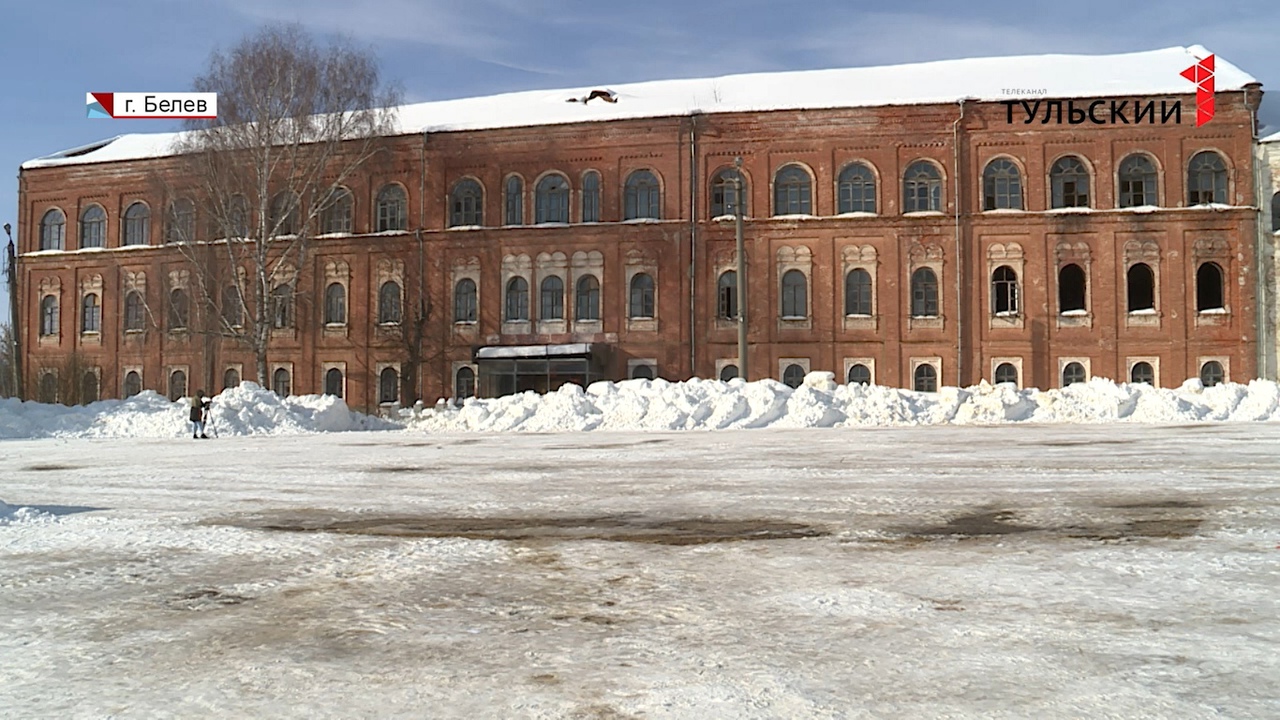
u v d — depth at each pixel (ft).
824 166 155.33
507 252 162.81
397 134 166.71
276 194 159.12
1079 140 151.23
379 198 169.37
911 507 34.40
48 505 40.06
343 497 41.57
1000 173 152.97
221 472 55.57
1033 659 15.74
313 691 14.97
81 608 21.03
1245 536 26.89
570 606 20.30
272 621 19.49
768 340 155.33
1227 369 147.02
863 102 155.22
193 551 28.09
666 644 17.16
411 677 15.56
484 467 55.57
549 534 30.14
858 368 153.99
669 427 98.84
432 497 40.81
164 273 176.04
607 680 15.17
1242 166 147.95
